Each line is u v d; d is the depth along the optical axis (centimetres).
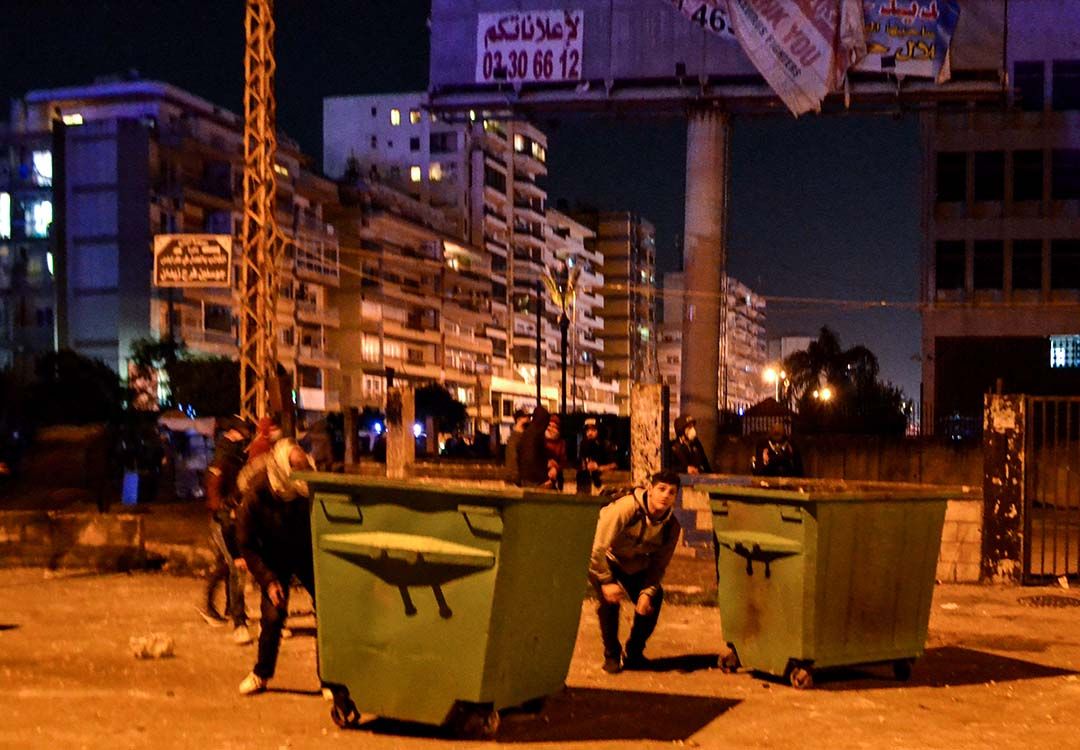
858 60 3931
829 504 764
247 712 689
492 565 599
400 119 10319
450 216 10106
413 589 618
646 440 1571
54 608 1116
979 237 4762
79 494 2106
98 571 1403
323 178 7925
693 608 1111
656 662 860
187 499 2842
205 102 7106
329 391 7644
